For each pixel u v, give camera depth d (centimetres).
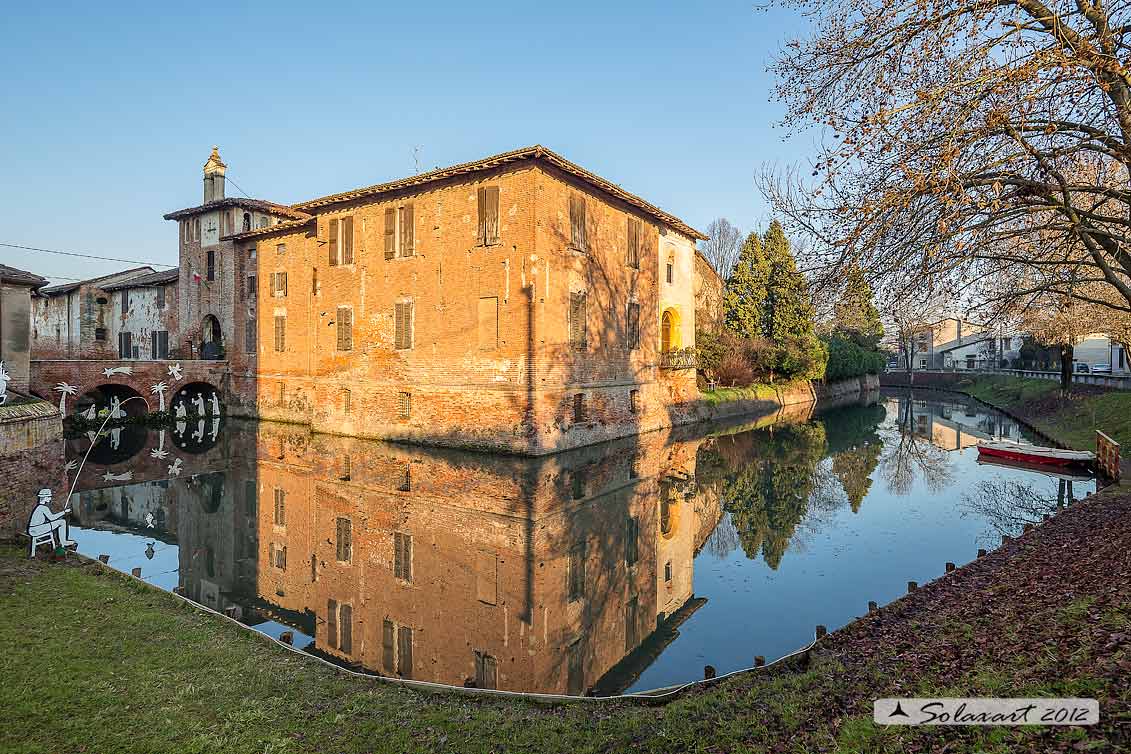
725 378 4234
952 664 609
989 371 6419
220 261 3834
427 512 1582
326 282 2916
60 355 4825
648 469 2209
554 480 1934
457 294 2434
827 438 3044
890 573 1158
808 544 1358
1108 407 2681
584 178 2467
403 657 849
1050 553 977
